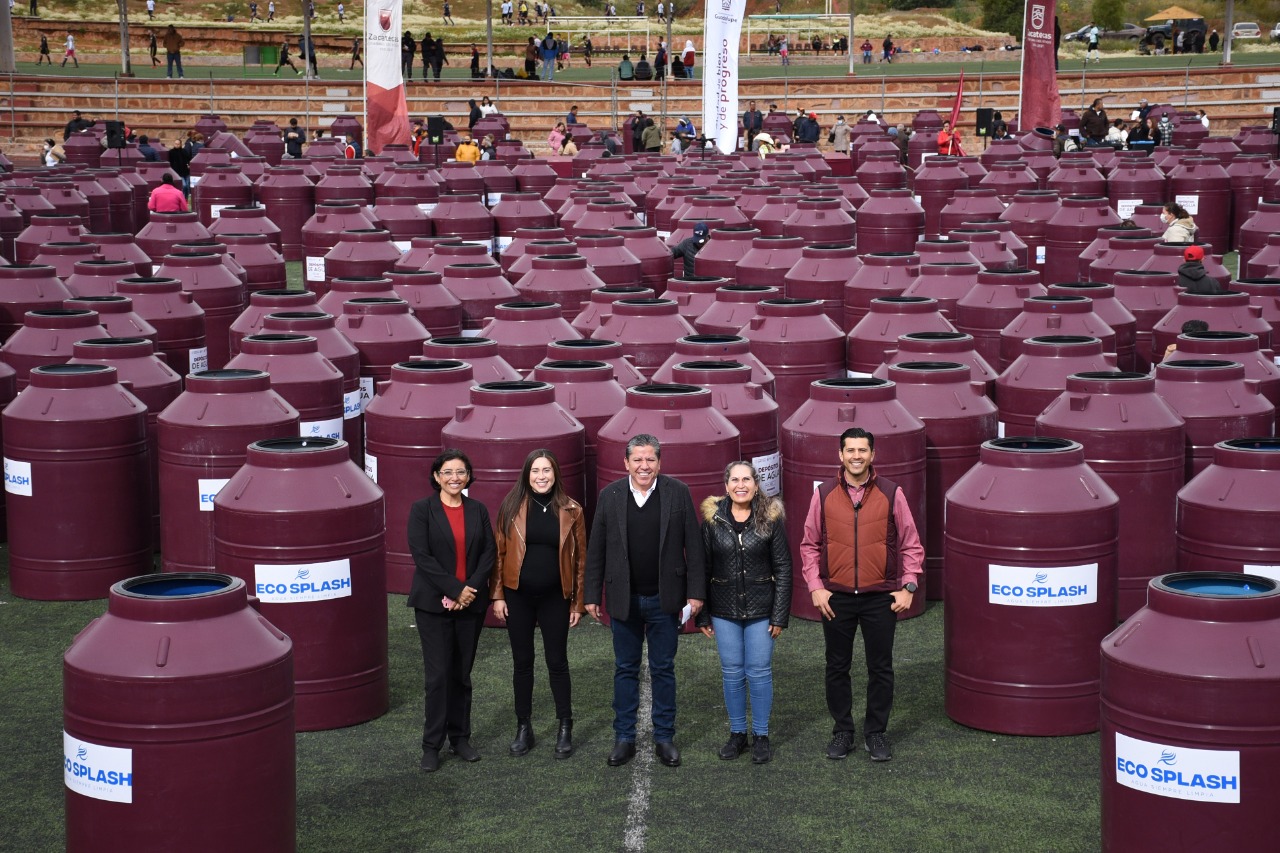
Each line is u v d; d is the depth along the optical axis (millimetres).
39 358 13695
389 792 8141
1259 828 6285
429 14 99250
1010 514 8586
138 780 6379
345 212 24828
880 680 8430
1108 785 6633
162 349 15797
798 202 23406
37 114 56094
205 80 58531
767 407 11414
